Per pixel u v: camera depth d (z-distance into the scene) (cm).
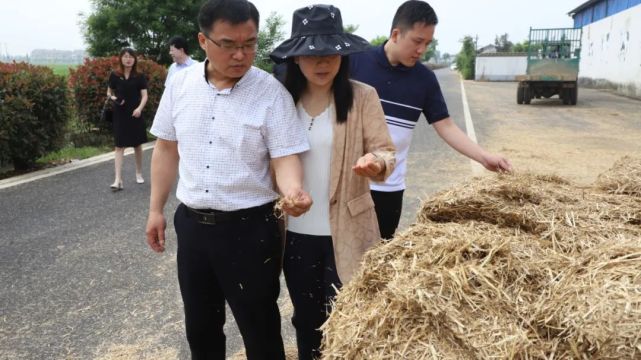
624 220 216
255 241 221
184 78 224
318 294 247
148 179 745
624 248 165
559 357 144
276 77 239
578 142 991
